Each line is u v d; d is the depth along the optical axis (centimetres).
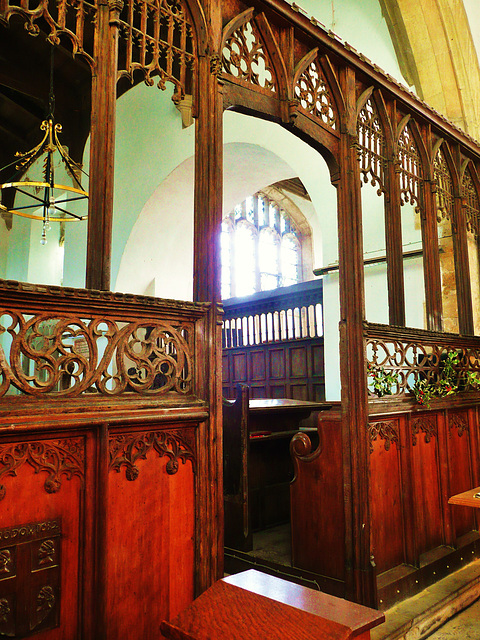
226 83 292
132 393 232
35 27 222
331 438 354
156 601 233
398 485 381
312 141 352
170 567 240
